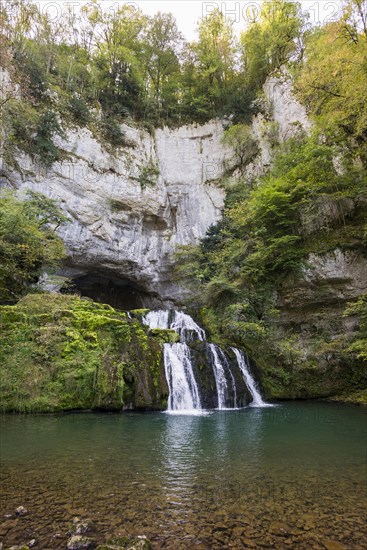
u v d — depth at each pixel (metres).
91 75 29.19
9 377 10.67
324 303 17.31
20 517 3.61
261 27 31.05
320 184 17.59
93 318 12.80
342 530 3.41
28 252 16.08
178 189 30.08
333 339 16.66
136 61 30.47
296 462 5.80
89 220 24.39
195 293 25.64
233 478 4.94
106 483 4.66
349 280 16.34
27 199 20.66
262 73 31.41
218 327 18.83
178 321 20.97
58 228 22.62
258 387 15.59
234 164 30.39
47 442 6.96
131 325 13.62
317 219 18.44
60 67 27.55
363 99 14.95
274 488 4.54
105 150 26.72
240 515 3.73
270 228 19.72
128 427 8.76
